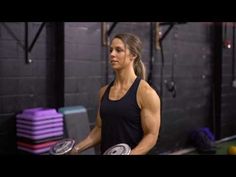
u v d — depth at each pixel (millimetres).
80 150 1809
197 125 5062
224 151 4734
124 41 1693
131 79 1731
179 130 4695
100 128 1888
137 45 1728
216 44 5262
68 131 2951
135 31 3902
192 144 4820
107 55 3605
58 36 3180
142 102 1666
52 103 3209
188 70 4781
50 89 3188
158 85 4262
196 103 5008
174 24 4141
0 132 2859
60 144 1600
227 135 5535
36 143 2699
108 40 3568
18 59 2932
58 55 3193
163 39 4258
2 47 2826
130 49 1701
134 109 1672
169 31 4195
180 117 4699
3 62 2842
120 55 1687
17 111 2951
